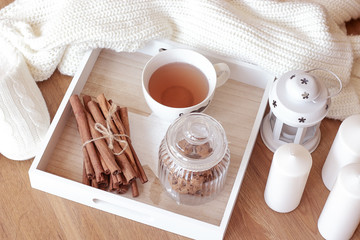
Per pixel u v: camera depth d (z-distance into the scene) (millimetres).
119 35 1171
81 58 1205
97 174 1045
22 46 1189
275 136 1139
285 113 1031
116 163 1053
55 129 1107
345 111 1189
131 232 1086
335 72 1194
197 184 1035
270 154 1161
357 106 1193
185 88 1152
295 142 1116
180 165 995
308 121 1032
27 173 1136
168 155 1031
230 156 1136
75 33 1157
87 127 1095
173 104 1135
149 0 1197
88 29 1158
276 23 1234
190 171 1013
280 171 988
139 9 1190
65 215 1097
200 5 1186
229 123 1173
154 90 1143
